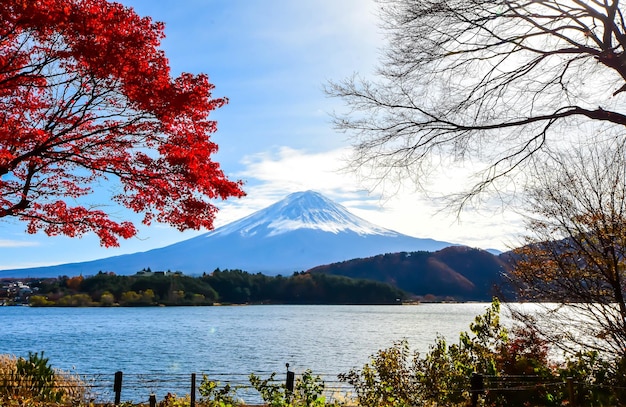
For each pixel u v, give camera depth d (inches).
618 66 328.5
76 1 345.7
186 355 2087.8
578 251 383.6
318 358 1975.9
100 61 340.5
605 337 377.1
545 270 400.8
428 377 428.5
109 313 5920.3
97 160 388.5
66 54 338.3
